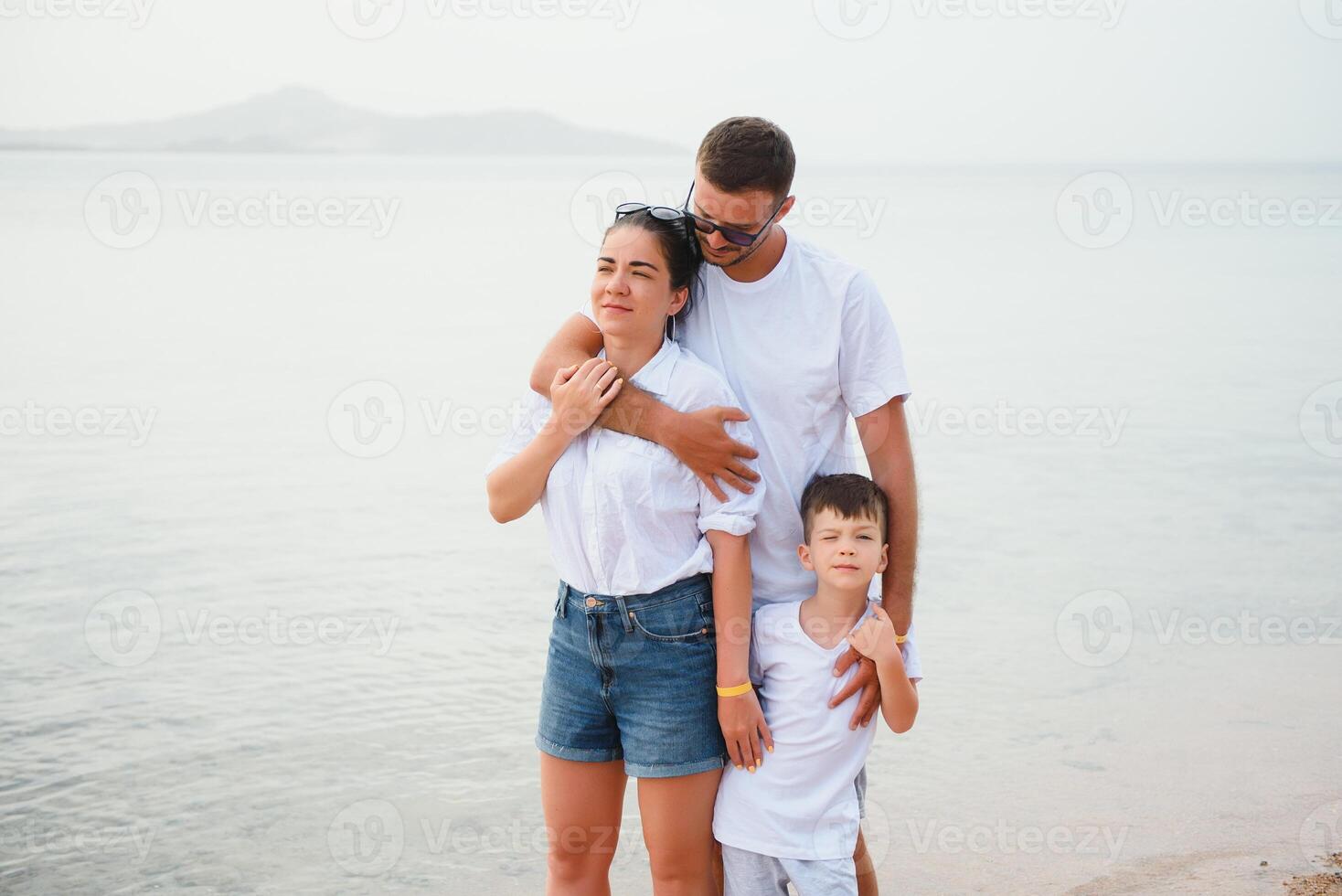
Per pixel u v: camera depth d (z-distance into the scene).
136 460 9.38
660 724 2.71
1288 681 5.09
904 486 2.85
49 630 5.90
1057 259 31.11
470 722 4.96
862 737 2.82
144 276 24.61
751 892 2.80
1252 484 8.45
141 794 4.38
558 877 2.91
